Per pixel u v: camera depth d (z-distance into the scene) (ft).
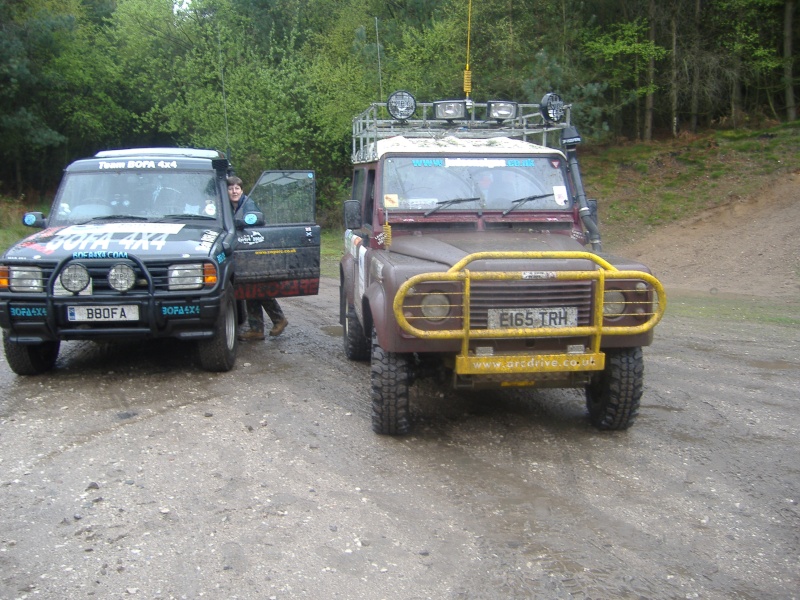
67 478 15.65
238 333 29.68
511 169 21.58
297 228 28.04
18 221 85.97
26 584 11.68
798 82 78.48
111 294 21.24
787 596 11.57
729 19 78.13
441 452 17.43
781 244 59.16
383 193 20.74
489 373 16.67
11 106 111.14
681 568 12.37
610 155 82.84
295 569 12.18
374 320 17.58
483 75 79.36
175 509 14.28
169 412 19.99
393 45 88.58
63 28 108.27
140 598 11.34
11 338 21.59
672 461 17.02
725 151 76.95
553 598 11.45
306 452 17.25
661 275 59.93
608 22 81.92
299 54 94.43
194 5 102.17
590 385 19.36
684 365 26.53
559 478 15.98
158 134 128.88
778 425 19.72
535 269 16.83
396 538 13.26
